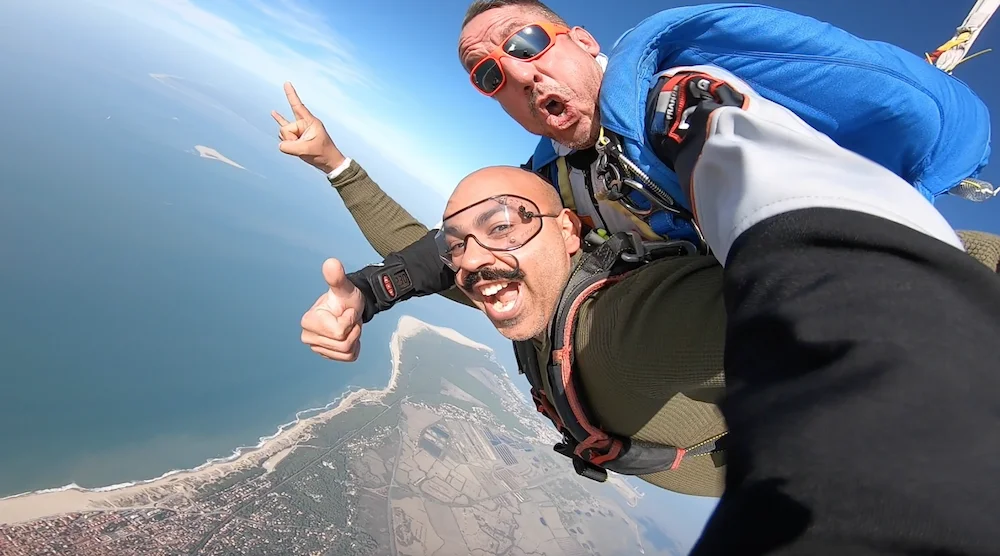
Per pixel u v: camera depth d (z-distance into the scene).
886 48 0.48
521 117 0.69
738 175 0.27
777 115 0.34
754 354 0.20
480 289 0.60
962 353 0.16
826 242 0.21
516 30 0.62
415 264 0.69
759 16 0.44
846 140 0.47
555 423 0.66
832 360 0.17
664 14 0.47
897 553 0.13
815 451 0.16
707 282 0.47
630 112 0.46
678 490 0.79
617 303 0.51
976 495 0.13
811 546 0.14
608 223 0.61
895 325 0.17
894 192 0.22
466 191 0.60
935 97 0.46
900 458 0.14
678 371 0.45
